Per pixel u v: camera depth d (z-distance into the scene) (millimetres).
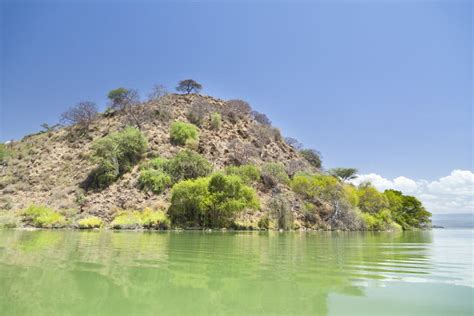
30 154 55812
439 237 27516
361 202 53031
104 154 42781
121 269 7598
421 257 10977
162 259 9539
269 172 49375
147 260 9250
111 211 35594
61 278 6398
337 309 4633
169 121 58344
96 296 5160
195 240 18094
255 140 60625
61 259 9086
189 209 35188
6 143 65625
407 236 29219
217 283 6262
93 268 7637
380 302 5035
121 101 63188
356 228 44406
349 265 8859
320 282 6441
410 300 5105
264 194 44406
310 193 46312
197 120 61062
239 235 24906
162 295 5320
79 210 36469
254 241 18250
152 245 14289
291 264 8914
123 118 59062
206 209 33969
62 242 15156
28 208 35281
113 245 13914
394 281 6598
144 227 32469
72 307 4574
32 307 4520
